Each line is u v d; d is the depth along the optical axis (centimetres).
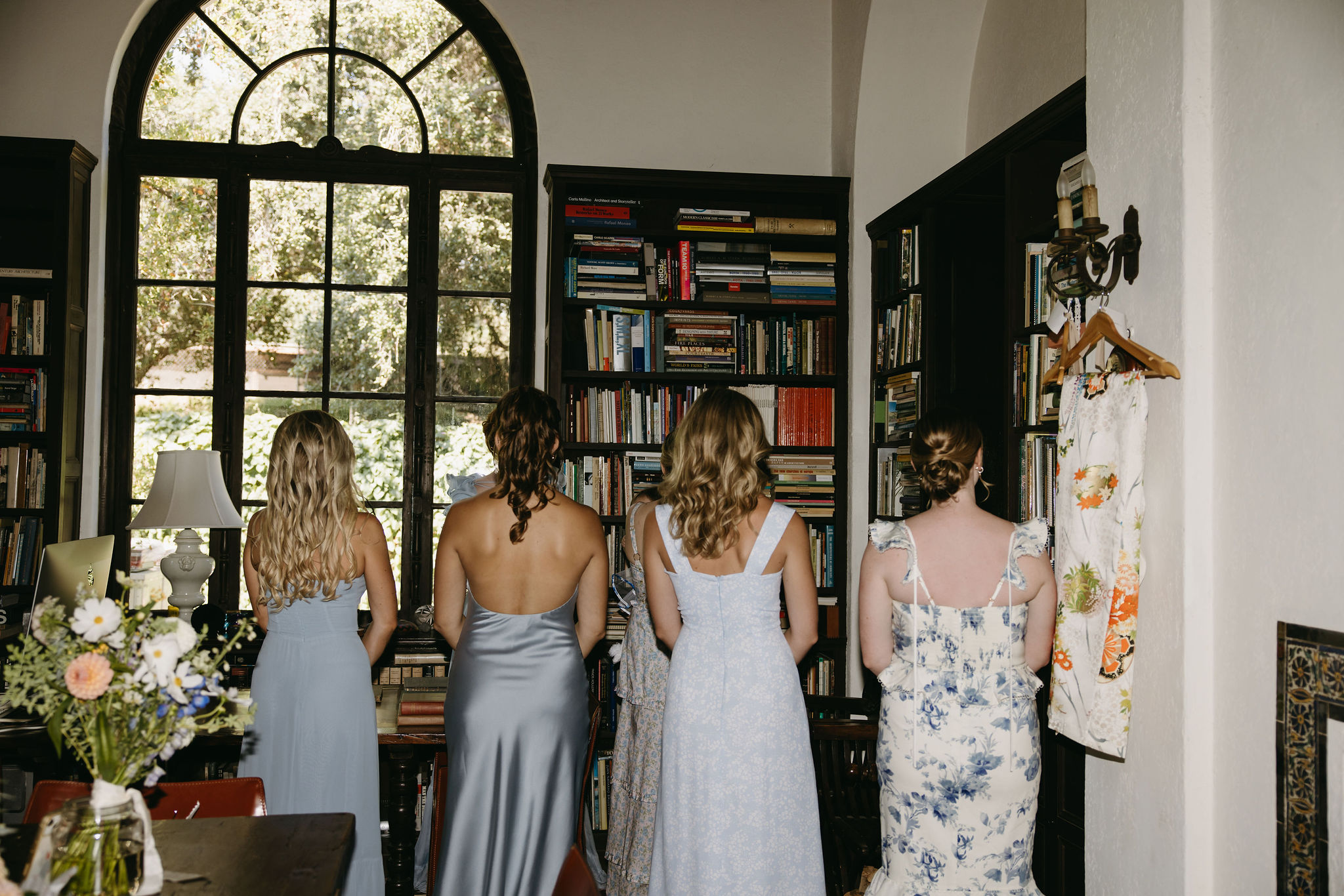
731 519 214
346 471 249
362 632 401
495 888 237
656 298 411
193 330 414
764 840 216
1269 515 177
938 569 212
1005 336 300
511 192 435
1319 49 166
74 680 124
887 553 218
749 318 427
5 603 366
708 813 216
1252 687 181
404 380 425
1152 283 204
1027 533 212
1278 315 175
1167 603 197
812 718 310
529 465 243
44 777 316
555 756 242
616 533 405
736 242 418
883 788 222
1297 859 169
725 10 444
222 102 422
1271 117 177
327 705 244
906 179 415
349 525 248
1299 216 171
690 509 216
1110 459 202
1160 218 201
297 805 242
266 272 420
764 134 443
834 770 289
